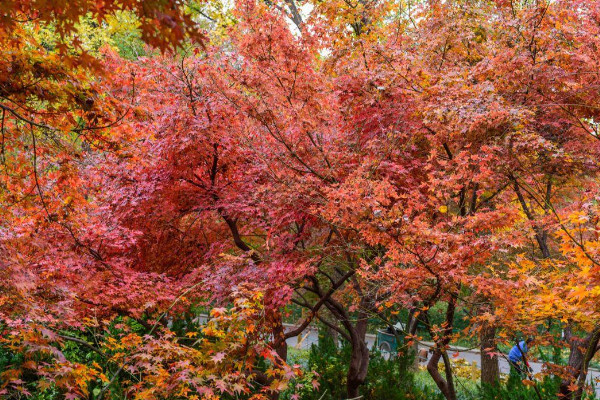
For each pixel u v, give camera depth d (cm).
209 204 796
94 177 714
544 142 611
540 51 725
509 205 755
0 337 465
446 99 671
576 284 485
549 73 679
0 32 352
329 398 872
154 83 737
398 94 700
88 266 727
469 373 1320
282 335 787
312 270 685
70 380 410
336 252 738
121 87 671
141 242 851
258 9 720
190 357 436
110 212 786
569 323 649
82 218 670
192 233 888
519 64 698
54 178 605
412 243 539
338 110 734
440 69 828
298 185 667
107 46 730
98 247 775
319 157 757
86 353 645
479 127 655
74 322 551
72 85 440
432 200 630
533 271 659
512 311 536
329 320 1370
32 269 591
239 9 721
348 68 749
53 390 560
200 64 728
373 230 545
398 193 712
